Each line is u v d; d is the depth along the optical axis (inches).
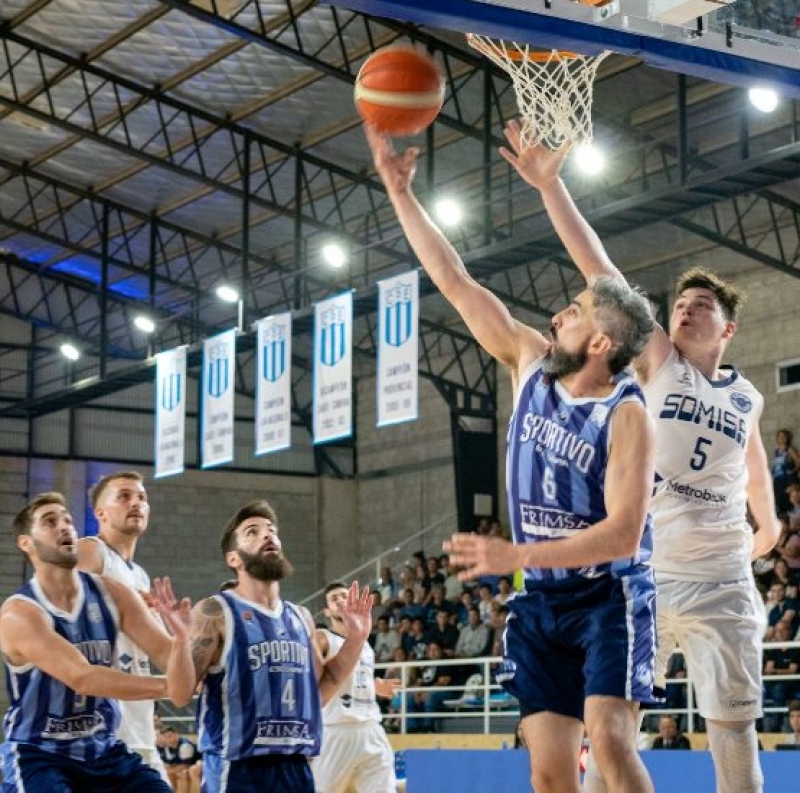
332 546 1332.4
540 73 275.3
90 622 262.2
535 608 191.2
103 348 1147.9
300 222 1015.0
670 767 391.2
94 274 1284.4
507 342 203.6
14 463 1268.5
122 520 325.1
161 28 876.6
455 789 479.8
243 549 289.0
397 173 219.6
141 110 994.1
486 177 864.3
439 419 1244.5
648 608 186.4
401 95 226.5
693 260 1023.6
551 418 188.9
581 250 225.9
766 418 984.9
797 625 721.0
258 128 1004.6
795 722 613.9
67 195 1162.0
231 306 1280.8
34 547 259.6
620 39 271.4
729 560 235.8
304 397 1357.0
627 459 180.4
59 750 255.3
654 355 234.4
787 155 682.8
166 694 254.5
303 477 1346.0
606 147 898.1
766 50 290.2
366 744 487.8
